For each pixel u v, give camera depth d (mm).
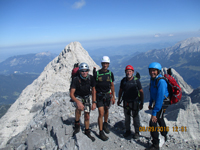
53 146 5656
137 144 5941
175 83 4992
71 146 5191
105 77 5988
